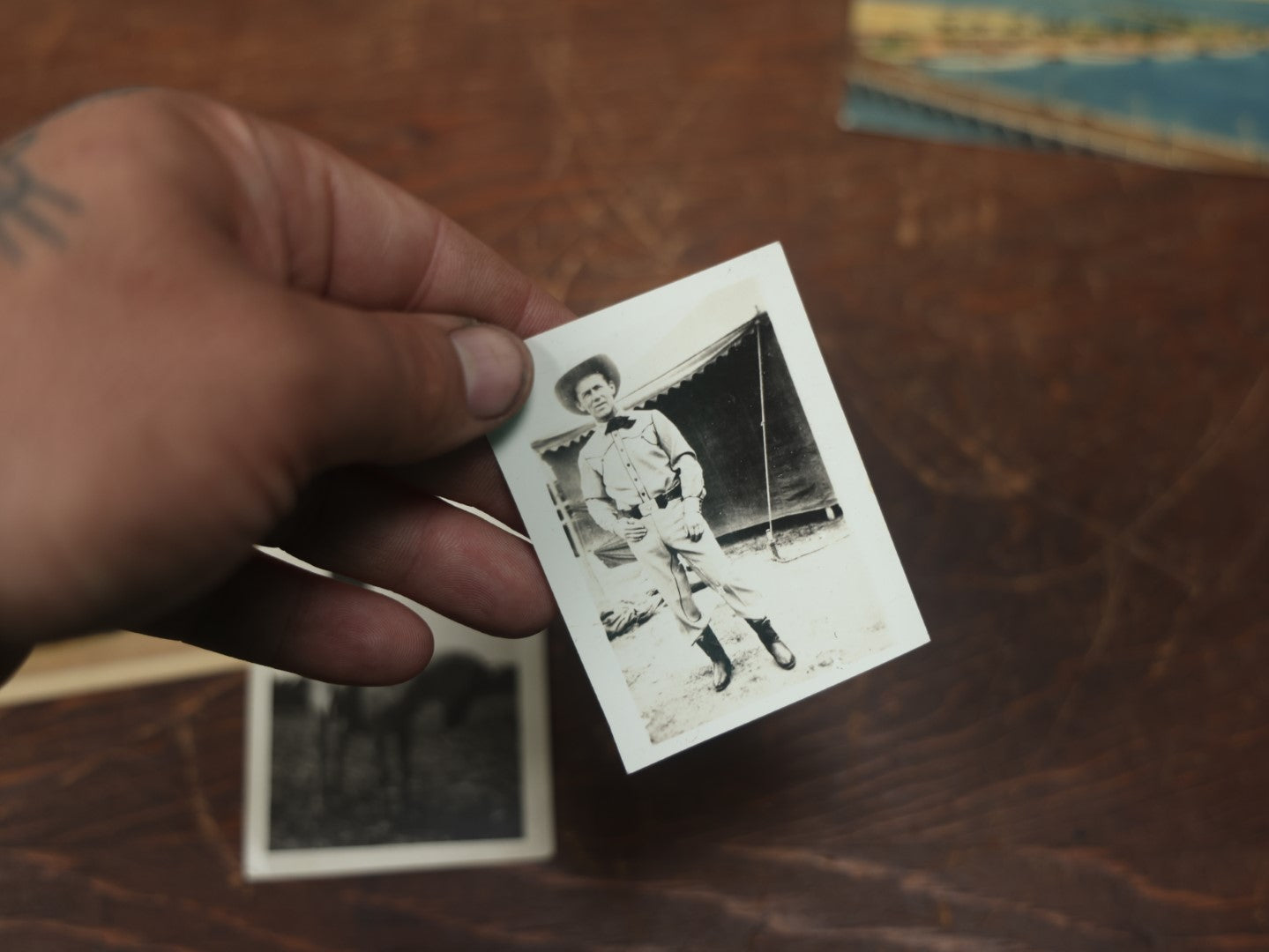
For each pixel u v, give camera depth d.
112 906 0.27
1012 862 0.26
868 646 0.22
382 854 0.27
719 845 0.27
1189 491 0.28
